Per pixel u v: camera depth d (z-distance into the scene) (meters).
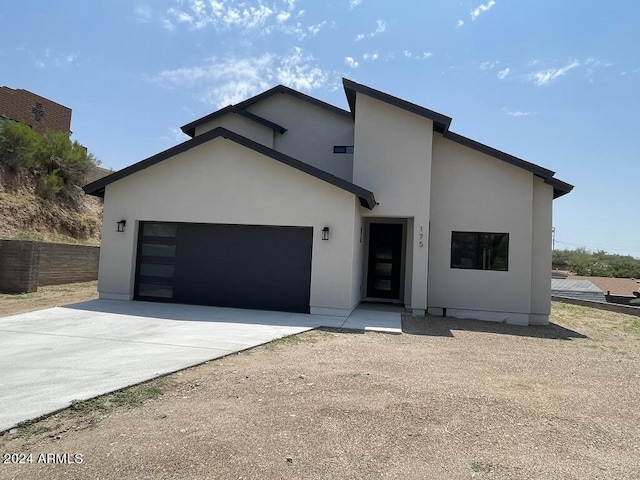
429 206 12.02
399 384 5.33
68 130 27.33
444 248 12.43
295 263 10.94
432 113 11.52
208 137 11.14
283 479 3.05
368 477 3.12
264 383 5.19
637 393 5.48
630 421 4.45
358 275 12.41
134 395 4.65
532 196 12.20
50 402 4.33
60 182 21.34
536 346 8.70
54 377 5.14
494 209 12.30
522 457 3.51
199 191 11.38
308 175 10.85
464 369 6.32
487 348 8.15
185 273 11.46
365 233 14.16
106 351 6.44
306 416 4.19
